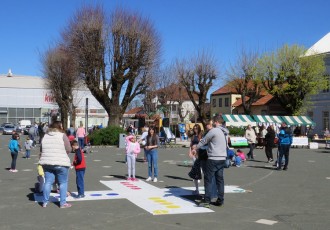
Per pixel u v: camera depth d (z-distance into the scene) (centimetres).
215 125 877
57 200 928
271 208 864
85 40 3091
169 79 5891
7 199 938
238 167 1709
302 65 4294
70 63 4000
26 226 695
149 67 3247
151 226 702
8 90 7800
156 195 1002
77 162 955
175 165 1767
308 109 4666
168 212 812
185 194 1019
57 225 703
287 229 693
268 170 1605
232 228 695
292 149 3127
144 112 5984
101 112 7056
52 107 8069
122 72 3188
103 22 3108
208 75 4569
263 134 3030
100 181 1243
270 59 4475
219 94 7119
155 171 1248
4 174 1403
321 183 1248
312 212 827
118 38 3134
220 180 876
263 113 6016
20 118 7862
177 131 4600
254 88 4791
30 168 1588
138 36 3152
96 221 734
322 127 4628
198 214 798
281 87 4450
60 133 846
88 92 6875
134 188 1111
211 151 862
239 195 1020
